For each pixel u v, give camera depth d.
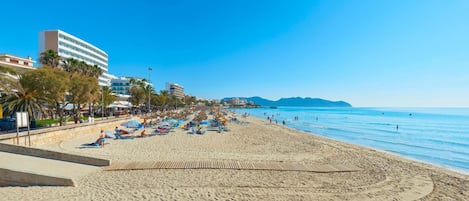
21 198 7.07
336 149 18.17
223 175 9.92
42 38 69.88
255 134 27.73
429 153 20.22
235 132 29.28
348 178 10.16
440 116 83.94
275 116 86.31
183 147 17.56
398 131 37.88
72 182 8.12
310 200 7.61
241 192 8.08
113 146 17.33
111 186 8.27
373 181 9.83
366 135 32.81
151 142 19.64
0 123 18.36
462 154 19.89
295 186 8.88
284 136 26.41
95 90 28.89
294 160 13.37
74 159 10.61
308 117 79.88
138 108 69.38
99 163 10.62
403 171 11.64
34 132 15.52
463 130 39.25
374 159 14.48
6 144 11.02
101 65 94.38
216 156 13.92
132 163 11.21
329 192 8.37
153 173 9.89
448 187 9.37
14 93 17.75
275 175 10.17
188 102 180.25
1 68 13.74
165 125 31.19
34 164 9.75
